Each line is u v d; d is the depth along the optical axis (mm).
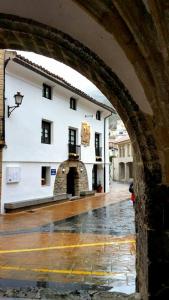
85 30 2814
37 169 17906
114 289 5258
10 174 15453
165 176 2701
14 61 14898
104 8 2490
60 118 20531
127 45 2596
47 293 3699
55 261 7031
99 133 27359
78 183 23219
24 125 16641
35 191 17672
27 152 16922
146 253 2707
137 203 3303
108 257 7375
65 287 5328
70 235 10117
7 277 5871
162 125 2648
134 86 2721
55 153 19875
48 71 17266
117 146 59281
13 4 2934
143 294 2941
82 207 17953
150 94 2619
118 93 2842
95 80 3367
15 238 9656
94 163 26078
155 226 2672
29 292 3814
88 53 2969
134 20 2312
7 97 15219
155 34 2270
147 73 2572
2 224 12227
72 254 7668
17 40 3703
